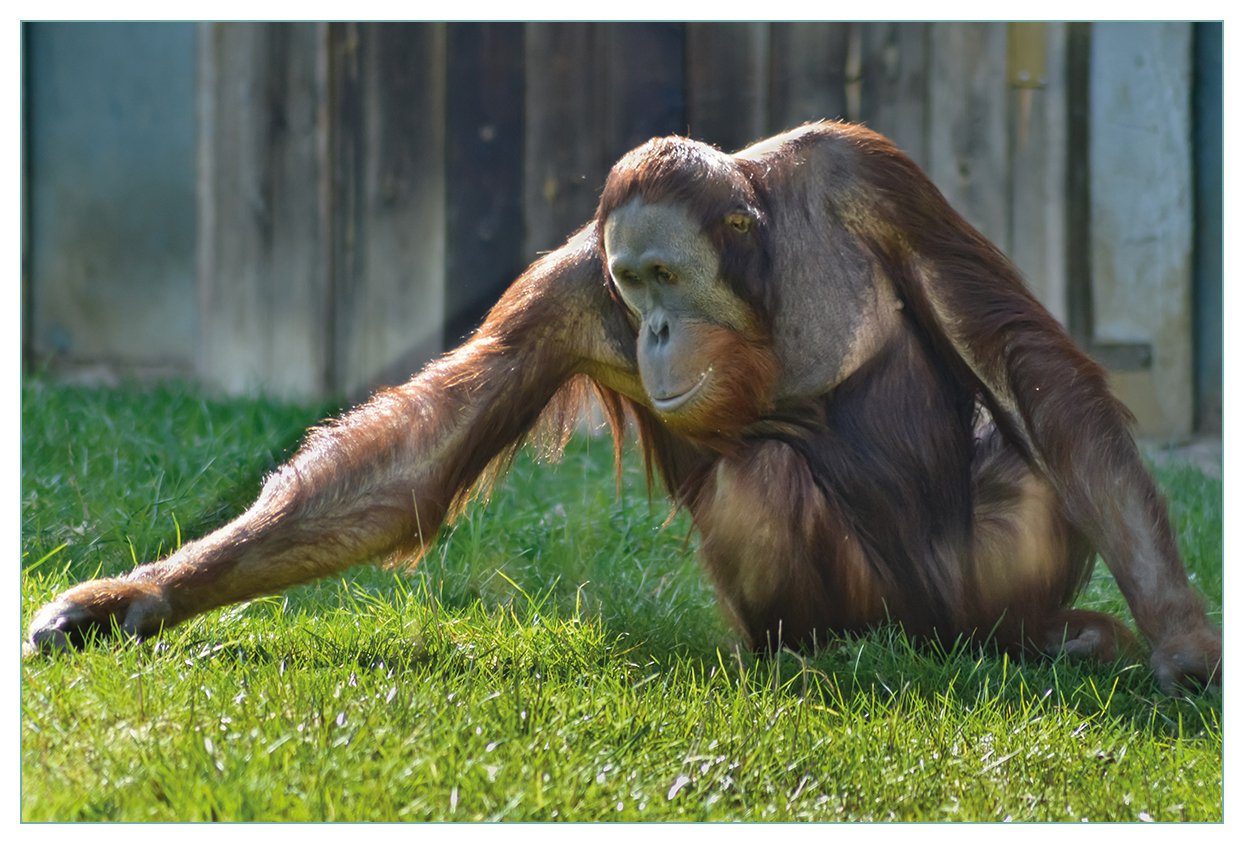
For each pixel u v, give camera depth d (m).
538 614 11.59
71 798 7.49
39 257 27.81
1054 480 10.78
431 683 9.34
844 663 10.66
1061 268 23.98
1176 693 10.18
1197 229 24.14
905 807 8.21
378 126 25.33
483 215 25.19
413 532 11.05
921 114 24.02
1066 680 10.55
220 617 11.34
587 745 8.48
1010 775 8.66
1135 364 24.05
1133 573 10.45
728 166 10.73
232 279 26.27
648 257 10.41
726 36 24.38
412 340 25.48
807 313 11.12
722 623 11.99
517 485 16.73
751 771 8.36
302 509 10.80
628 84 24.66
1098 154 23.95
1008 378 10.99
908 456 11.26
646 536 14.80
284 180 25.81
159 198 27.94
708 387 10.54
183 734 8.22
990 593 11.52
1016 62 23.86
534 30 24.83
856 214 11.23
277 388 25.97
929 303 11.32
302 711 8.65
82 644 10.20
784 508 10.77
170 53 27.62
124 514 13.83
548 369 11.44
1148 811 8.32
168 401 20.03
